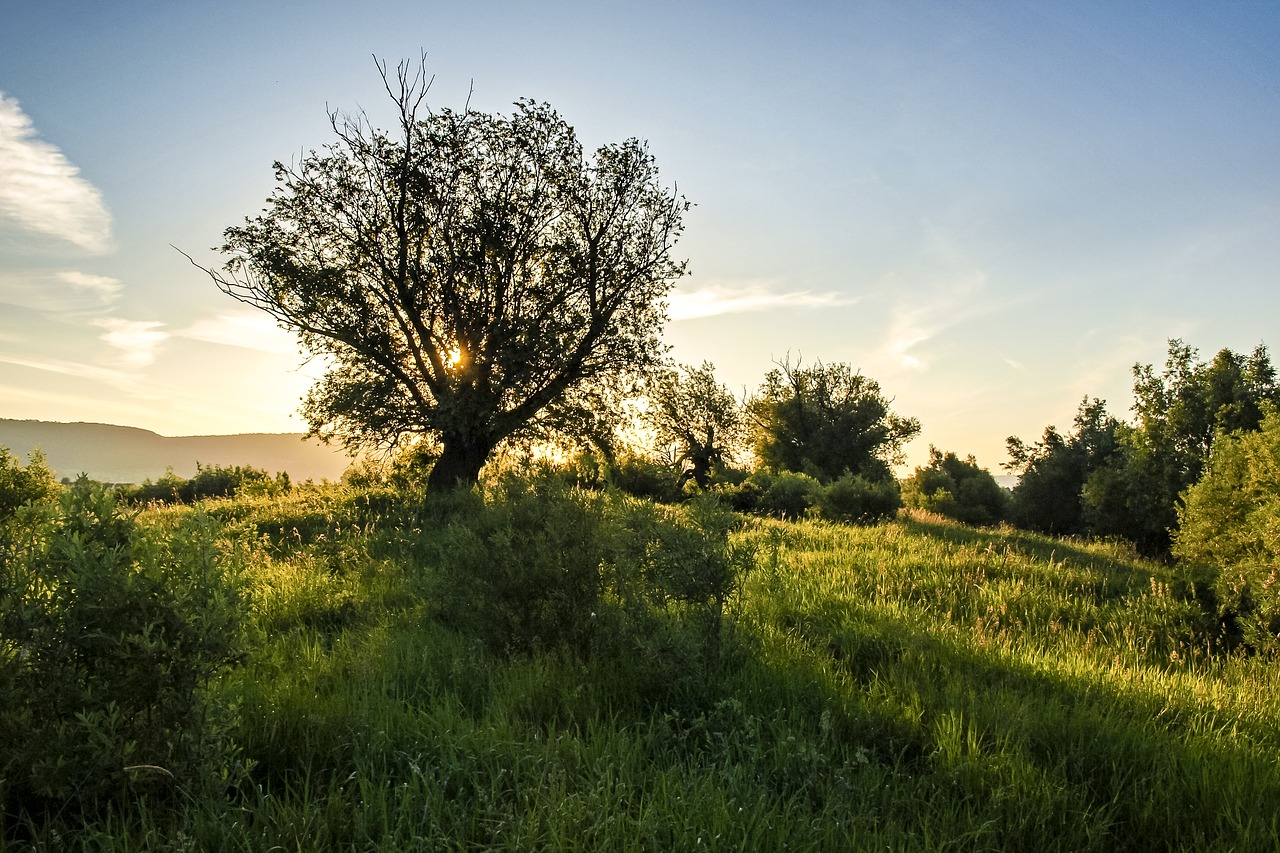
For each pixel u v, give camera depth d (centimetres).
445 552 724
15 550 318
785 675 562
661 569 635
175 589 327
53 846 281
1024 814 369
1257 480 1455
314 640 642
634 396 2158
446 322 1983
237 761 339
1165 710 554
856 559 1223
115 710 302
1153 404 2850
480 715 470
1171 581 1149
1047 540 2169
